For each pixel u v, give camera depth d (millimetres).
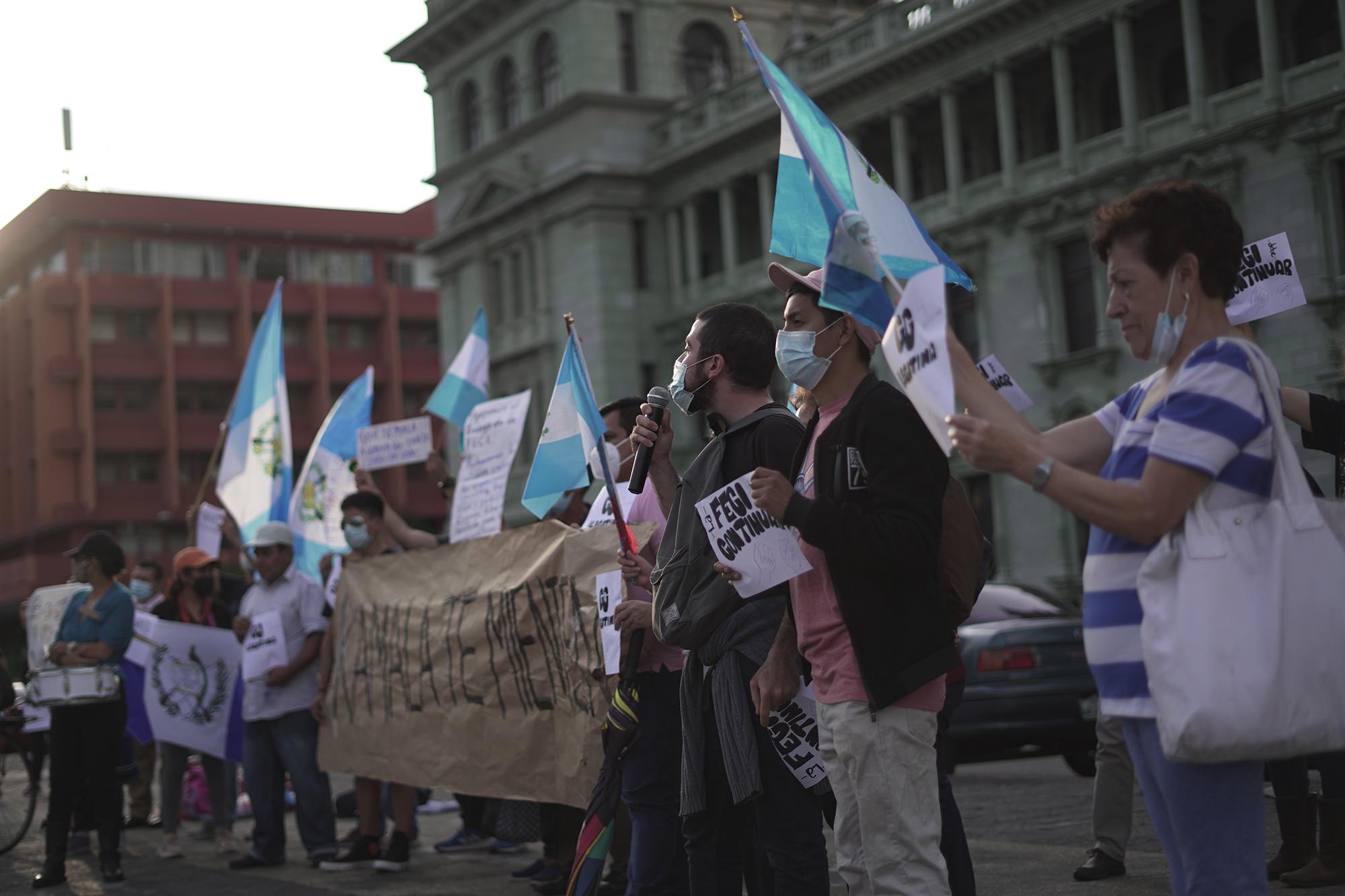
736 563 3768
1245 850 2688
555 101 44312
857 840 3576
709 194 41812
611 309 42156
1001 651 11203
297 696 8445
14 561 63469
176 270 63344
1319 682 2635
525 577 6785
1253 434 2697
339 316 65125
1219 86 29844
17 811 10008
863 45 36125
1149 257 2848
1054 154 31844
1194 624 2633
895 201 3625
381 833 8336
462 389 9102
